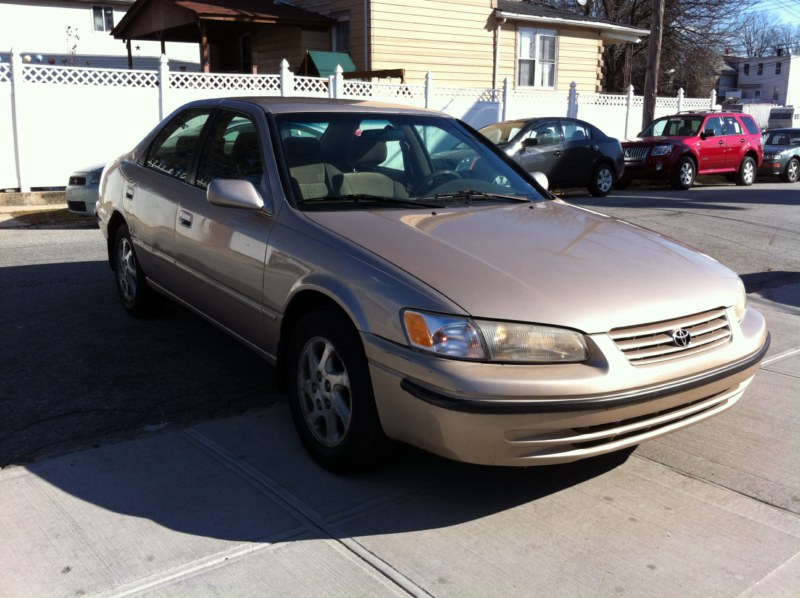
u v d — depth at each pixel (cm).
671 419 327
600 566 290
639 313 316
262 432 399
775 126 3675
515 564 290
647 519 325
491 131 1499
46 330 560
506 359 295
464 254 339
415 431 308
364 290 325
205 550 294
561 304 309
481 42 2058
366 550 296
